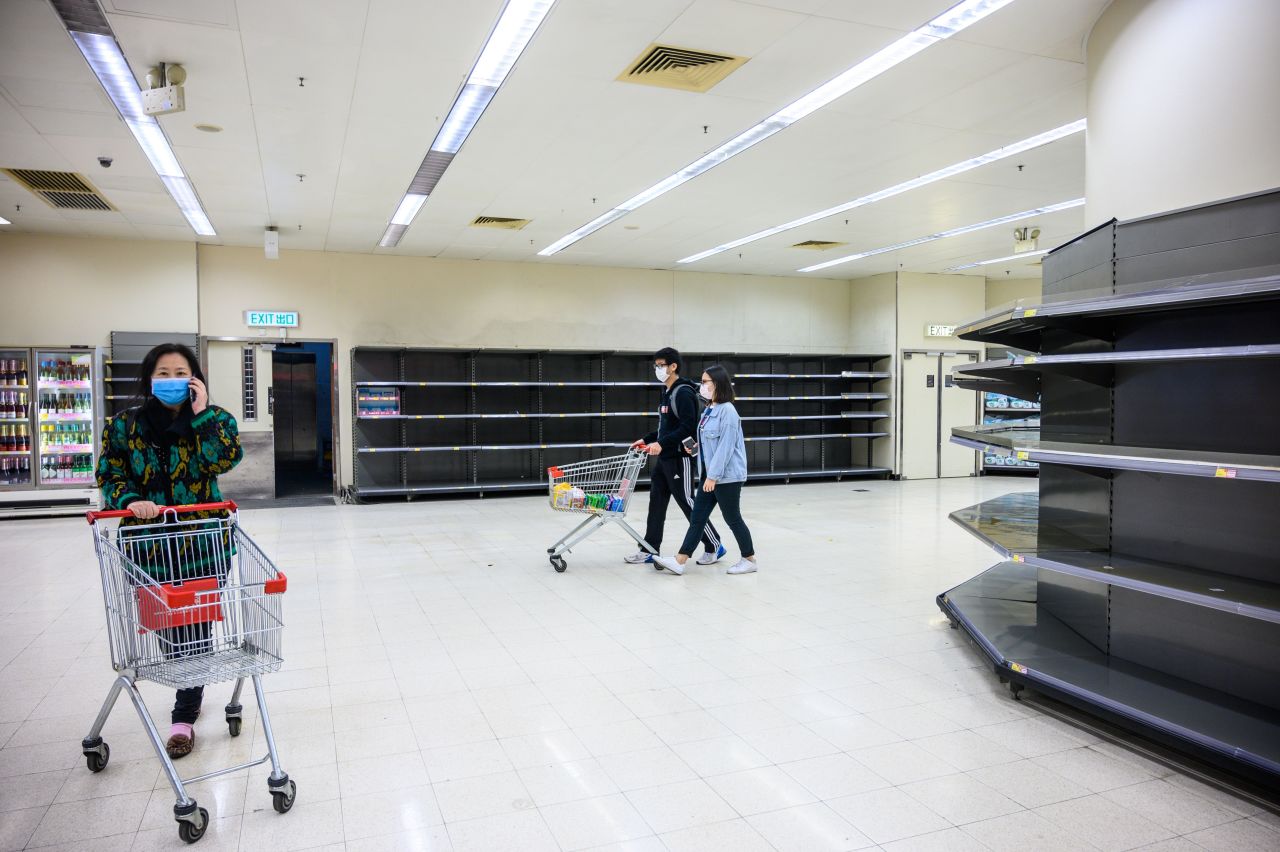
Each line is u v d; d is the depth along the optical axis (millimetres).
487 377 11047
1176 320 3031
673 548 6789
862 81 4785
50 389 8773
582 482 6234
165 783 2607
